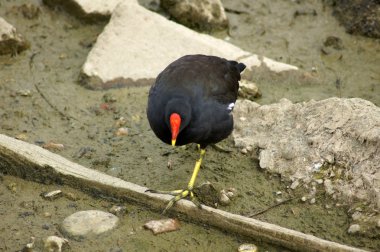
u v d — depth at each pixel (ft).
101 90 40.81
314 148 33.63
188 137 30.60
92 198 31.71
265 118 36.63
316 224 30.50
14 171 32.83
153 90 31.07
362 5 47.24
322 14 49.47
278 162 33.91
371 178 31.01
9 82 40.98
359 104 34.73
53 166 32.19
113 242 28.84
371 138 32.04
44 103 39.32
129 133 37.29
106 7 47.11
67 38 45.85
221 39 46.80
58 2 47.37
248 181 33.55
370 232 29.37
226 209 31.50
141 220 30.45
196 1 47.01
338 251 27.61
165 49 42.80
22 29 45.98
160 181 33.63
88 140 36.50
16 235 28.94
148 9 48.32
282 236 28.60
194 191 32.17
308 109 35.86
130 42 42.78
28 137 36.27
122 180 31.94
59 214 30.45
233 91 33.09
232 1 50.19
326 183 32.14
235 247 29.09
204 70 31.63
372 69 43.98
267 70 42.88
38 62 43.24
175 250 28.71
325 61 44.86
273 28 48.24
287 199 32.12
